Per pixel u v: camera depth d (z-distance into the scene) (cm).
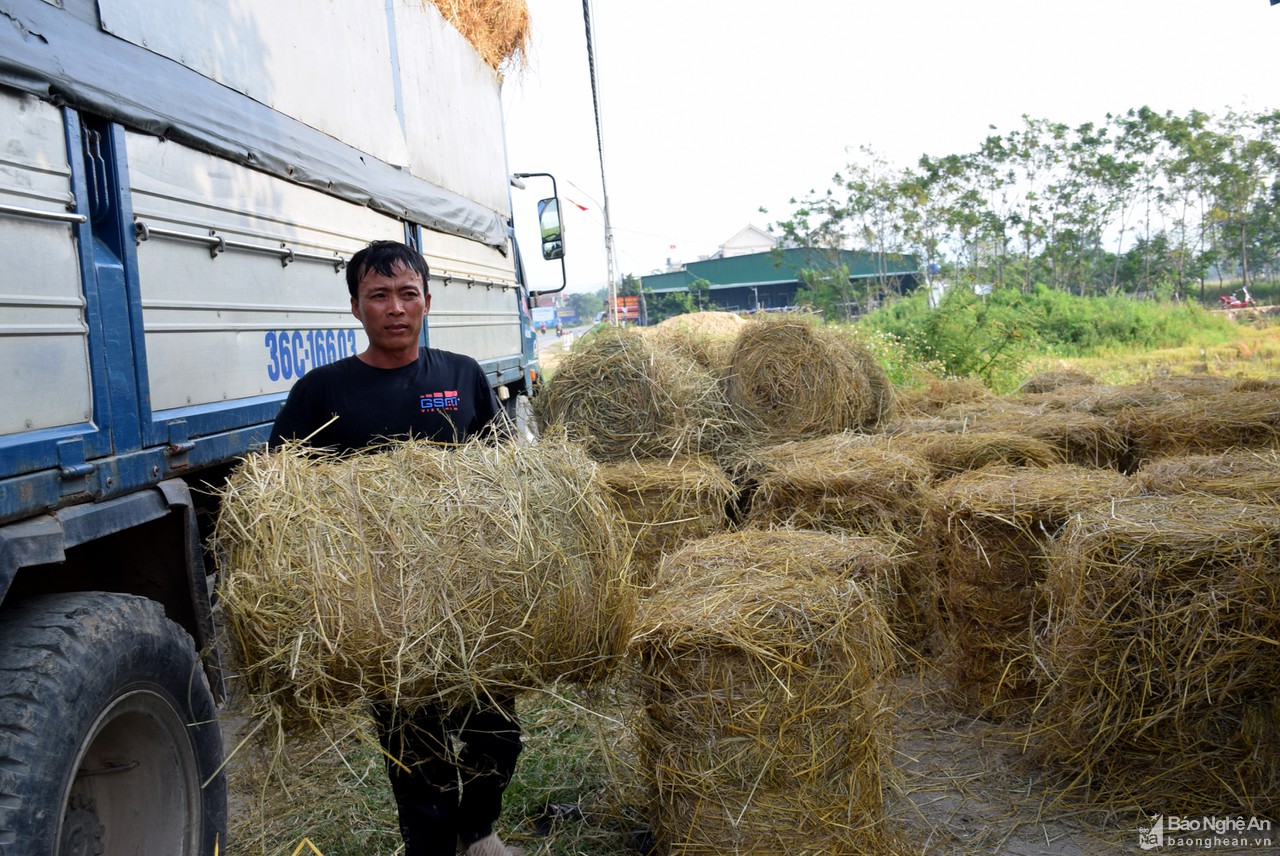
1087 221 3606
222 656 283
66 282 232
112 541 277
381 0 505
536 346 922
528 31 796
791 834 265
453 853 272
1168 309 2681
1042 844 308
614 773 328
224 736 355
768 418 635
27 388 215
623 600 250
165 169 286
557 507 241
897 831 302
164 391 280
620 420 584
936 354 1498
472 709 250
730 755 265
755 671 264
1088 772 328
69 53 239
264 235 354
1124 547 316
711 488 504
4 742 188
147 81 276
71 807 226
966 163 3566
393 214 508
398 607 217
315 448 255
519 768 345
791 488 493
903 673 432
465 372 291
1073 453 567
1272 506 329
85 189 244
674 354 663
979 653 389
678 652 269
